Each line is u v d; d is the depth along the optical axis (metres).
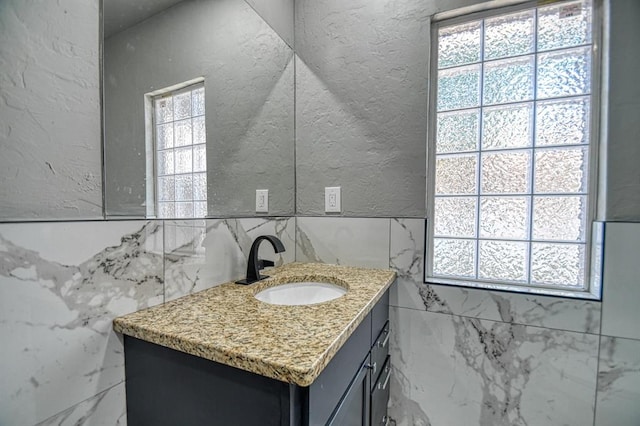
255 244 1.13
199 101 1.00
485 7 1.20
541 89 1.18
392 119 1.34
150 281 0.80
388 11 1.33
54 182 0.61
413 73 1.30
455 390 1.25
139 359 0.70
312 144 1.51
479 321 1.20
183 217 0.92
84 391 0.64
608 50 1.06
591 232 1.12
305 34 1.52
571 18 1.13
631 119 1.03
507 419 1.17
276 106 1.42
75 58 0.65
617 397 1.04
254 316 0.74
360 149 1.40
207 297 0.91
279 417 0.52
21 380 0.55
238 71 1.18
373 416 1.00
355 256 1.42
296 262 1.53
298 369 0.49
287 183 1.49
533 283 1.21
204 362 0.61
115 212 0.72
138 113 0.79
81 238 0.65
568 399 1.09
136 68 0.79
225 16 1.13
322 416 0.59
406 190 1.32
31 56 0.58
